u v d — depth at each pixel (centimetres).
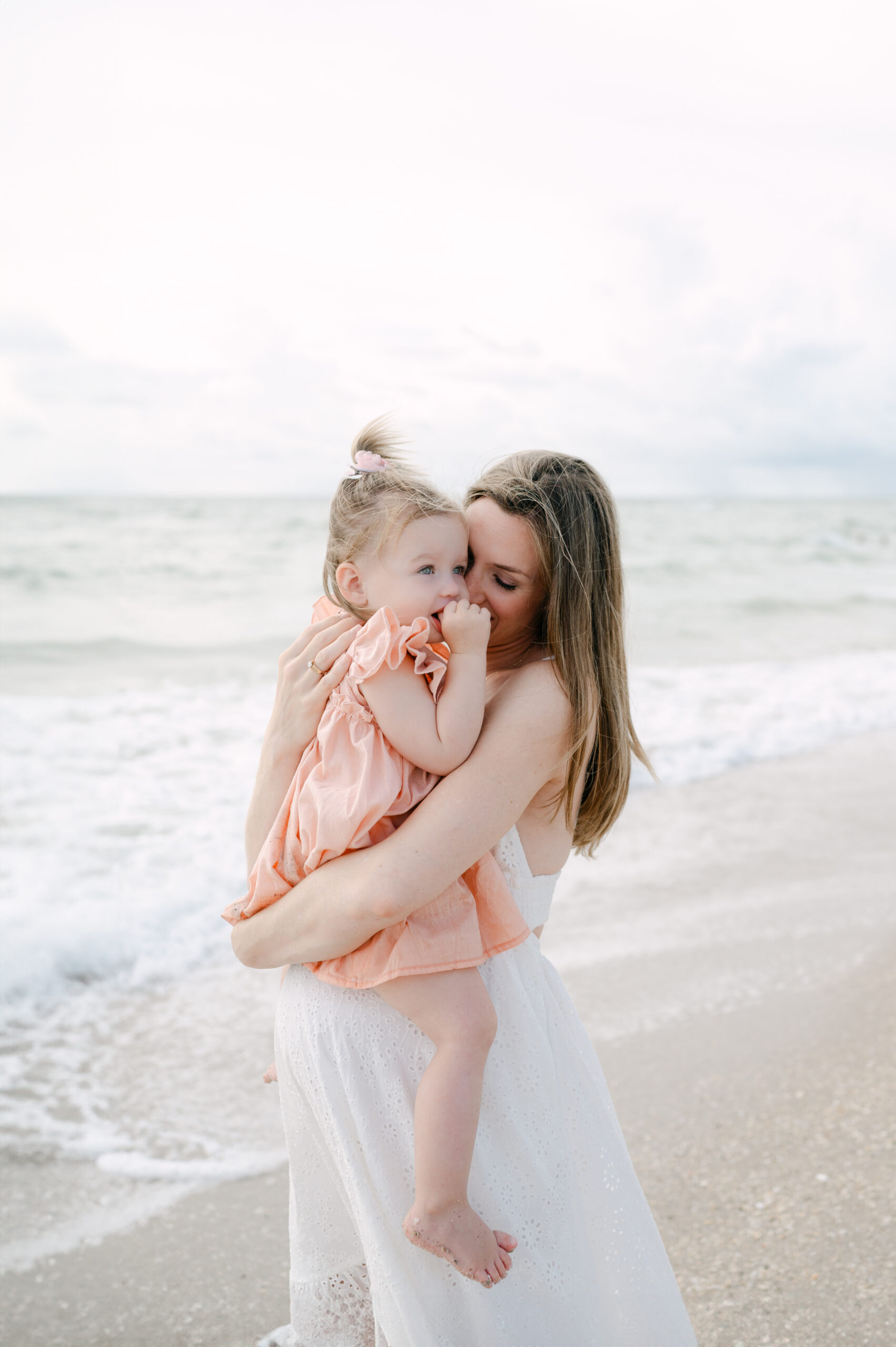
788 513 3731
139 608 1620
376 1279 154
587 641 170
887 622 1691
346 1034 157
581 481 177
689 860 569
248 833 176
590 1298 163
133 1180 299
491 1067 158
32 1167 304
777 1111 323
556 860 179
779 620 1714
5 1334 232
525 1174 158
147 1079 360
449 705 160
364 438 189
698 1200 279
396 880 148
